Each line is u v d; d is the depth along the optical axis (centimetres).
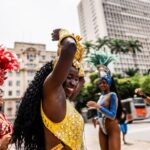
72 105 143
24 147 135
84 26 12756
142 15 12425
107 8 11544
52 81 120
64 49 117
